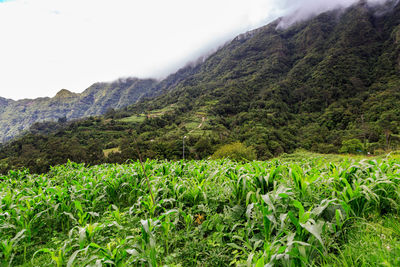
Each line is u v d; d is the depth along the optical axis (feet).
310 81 413.18
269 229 8.50
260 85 475.31
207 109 353.10
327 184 11.79
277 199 9.37
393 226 8.30
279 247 6.66
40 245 12.28
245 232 9.73
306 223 6.77
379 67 370.73
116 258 7.43
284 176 14.35
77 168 35.96
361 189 10.09
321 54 538.47
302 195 10.77
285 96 366.63
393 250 6.41
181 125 278.87
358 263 6.48
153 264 7.50
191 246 9.68
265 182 12.85
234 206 12.17
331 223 8.23
